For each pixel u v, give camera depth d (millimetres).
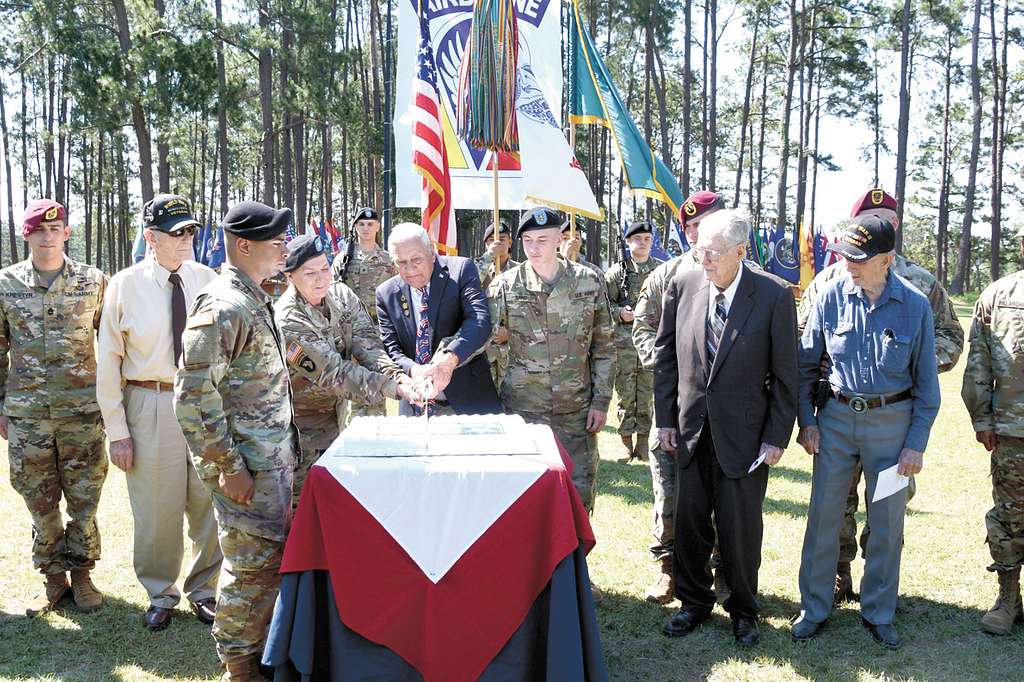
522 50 6723
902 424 3688
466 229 32688
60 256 4074
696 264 3900
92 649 3689
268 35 25969
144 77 23500
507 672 2727
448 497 2707
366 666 2721
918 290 3691
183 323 3904
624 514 5598
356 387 3637
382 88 39469
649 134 32000
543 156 5922
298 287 3689
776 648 3703
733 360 3602
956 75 40031
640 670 3518
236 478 2992
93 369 4121
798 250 21094
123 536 5113
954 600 4199
